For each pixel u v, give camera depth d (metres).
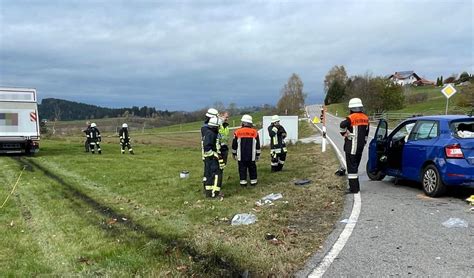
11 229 7.31
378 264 5.07
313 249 5.71
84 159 20.30
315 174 12.71
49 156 22.12
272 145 13.70
